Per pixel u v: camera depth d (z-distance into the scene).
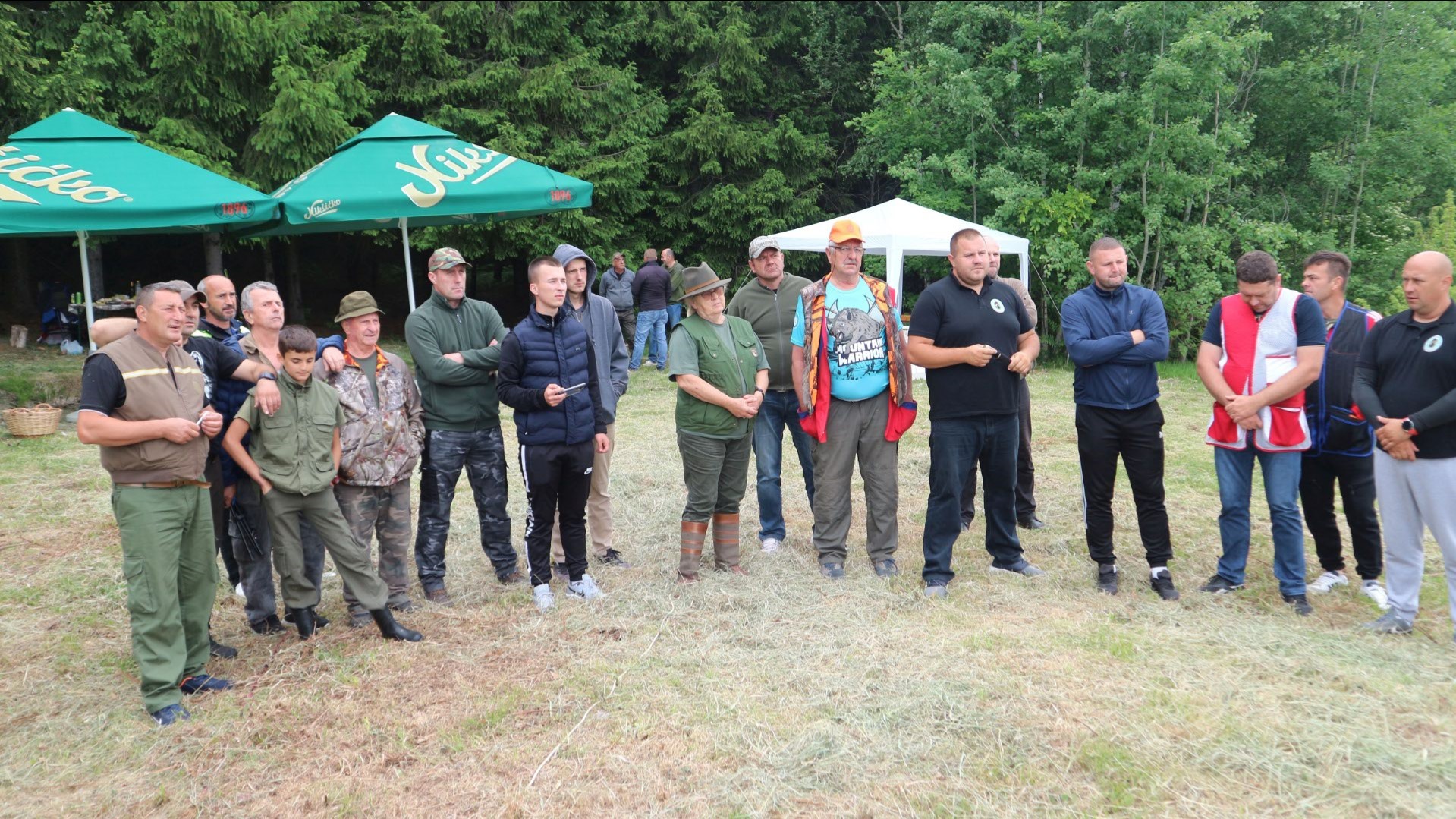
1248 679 3.49
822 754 3.04
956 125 14.68
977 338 4.43
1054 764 2.94
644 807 2.80
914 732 3.15
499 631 4.16
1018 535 5.53
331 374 4.13
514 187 7.45
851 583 4.68
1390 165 13.84
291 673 3.74
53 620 4.40
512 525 5.88
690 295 4.62
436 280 4.48
